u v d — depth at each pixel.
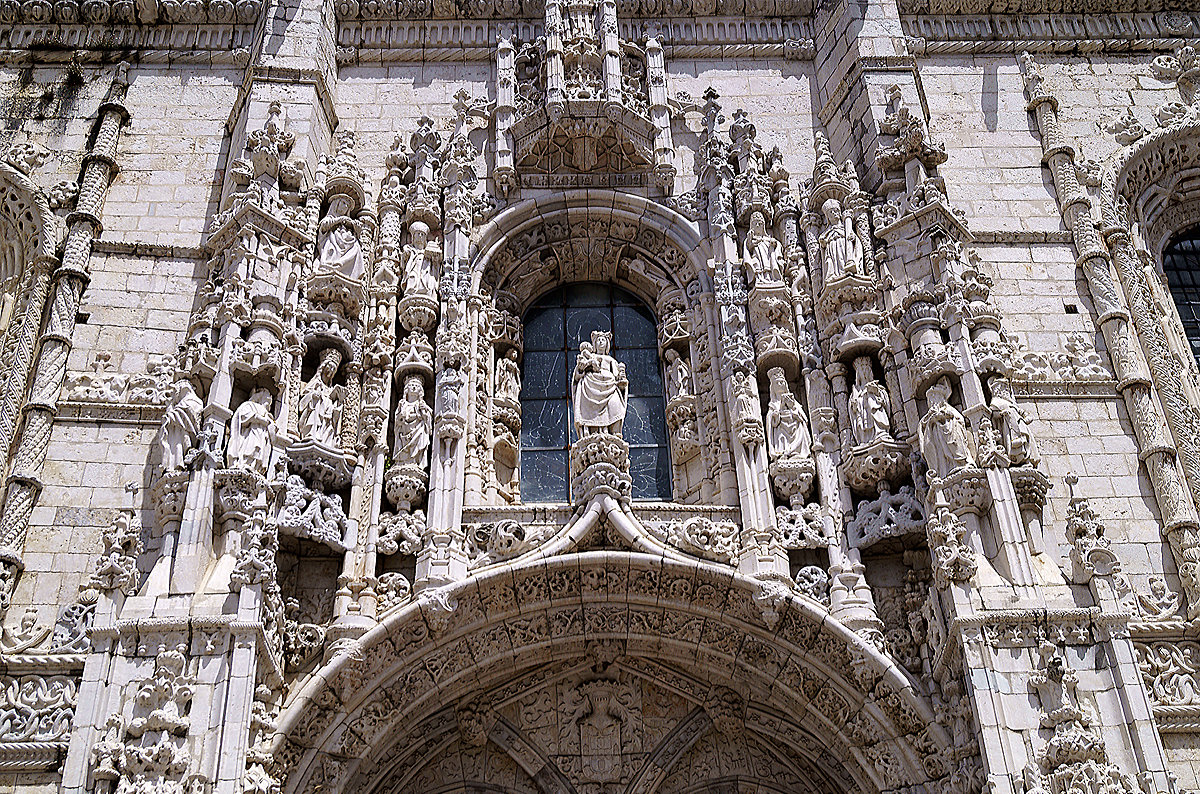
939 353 15.93
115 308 17.69
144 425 16.59
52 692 14.41
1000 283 18.58
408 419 16.25
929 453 15.46
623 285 19.45
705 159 19.45
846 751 14.95
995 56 21.42
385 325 17.19
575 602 15.48
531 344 18.88
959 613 13.90
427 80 20.86
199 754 12.71
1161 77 21.23
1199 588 15.47
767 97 20.92
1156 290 19.09
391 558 15.60
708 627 15.50
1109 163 19.84
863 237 17.78
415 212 18.20
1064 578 14.23
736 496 16.41
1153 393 17.41
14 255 18.94
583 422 16.39
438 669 15.10
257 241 16.86
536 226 18.94
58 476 16.06
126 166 19.45
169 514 14.48
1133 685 13.35
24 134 19.75
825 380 16.98
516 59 20.48
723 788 15.59
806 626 15.10
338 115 20.34
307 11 20.36
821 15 21.41
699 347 17.97
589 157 19.44
